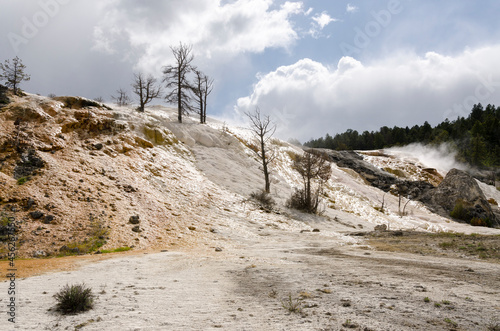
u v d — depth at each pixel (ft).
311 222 93.81
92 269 30.86
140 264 33.73
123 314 15.19
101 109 98.43
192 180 93.45
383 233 63.31
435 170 269.23
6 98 84.33
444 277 23.24
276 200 108.06
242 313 15.06
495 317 13.78
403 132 466.29
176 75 143.23
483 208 172.14
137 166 82.84
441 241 45.78
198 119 181.78
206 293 19.93
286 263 33.17
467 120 468.75
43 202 52.90
